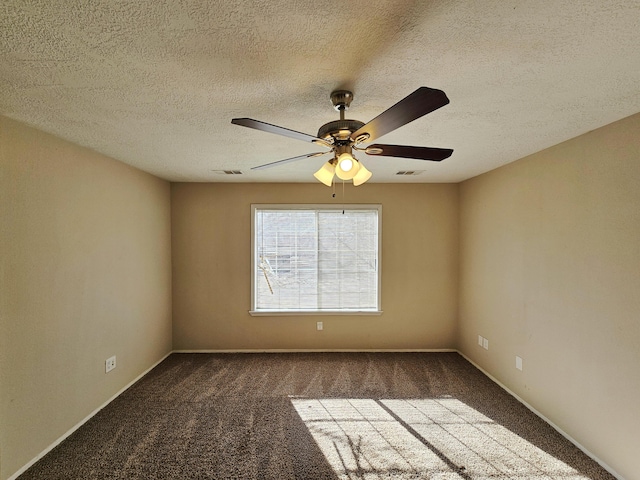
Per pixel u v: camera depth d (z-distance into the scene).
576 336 2.20
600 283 2.00
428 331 4.09
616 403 1.89
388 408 2.71
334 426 2.45
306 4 0.96
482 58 1.26
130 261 3.11
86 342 2.51
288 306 4.09
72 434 2.33
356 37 1.12
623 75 1.38
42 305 2.10
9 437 1.88
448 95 1.58
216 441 2.26
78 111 1.76
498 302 3.16
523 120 1.91
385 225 4.07
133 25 1.04
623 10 0.98
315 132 2.10
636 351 1.77
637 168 1.77
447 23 1.05
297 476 1.94
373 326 4.07
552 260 2.42
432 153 1.70
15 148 1.91
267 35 1.11
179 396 2.90
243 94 1.57
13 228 1.90
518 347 2.85
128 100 1.62
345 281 4.12
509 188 2.98
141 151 2.58
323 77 1.41
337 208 4.05
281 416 2.59
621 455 1.86
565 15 1.01
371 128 1.35
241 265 4.04
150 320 3.50
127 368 3.07
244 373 3.40
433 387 3.09
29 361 2.00
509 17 1.02
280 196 4.03
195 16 1.01
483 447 2.20
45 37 1.10
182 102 1.65
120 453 2.13
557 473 1.95
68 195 2.32
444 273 4.08
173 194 3.99
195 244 4.01
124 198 3.01
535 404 2.63
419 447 2.21
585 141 2.12
